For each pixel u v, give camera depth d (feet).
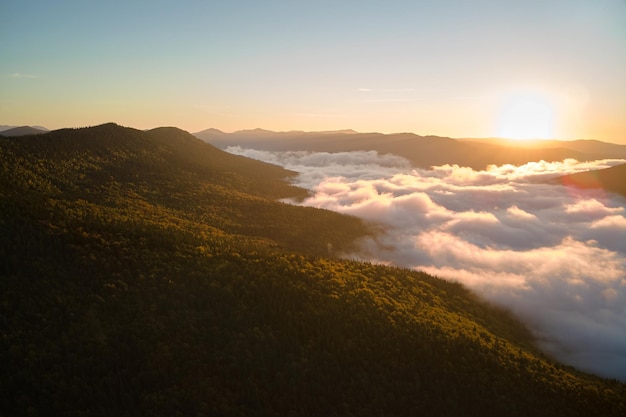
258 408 217.77
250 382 226.38
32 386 200.44
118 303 249.96
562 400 255.50
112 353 223.92
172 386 217.97
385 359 257.75
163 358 227.20
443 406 235.61
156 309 252.62
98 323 235.20
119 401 206.49
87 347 222.28
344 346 258.98
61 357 215.10
